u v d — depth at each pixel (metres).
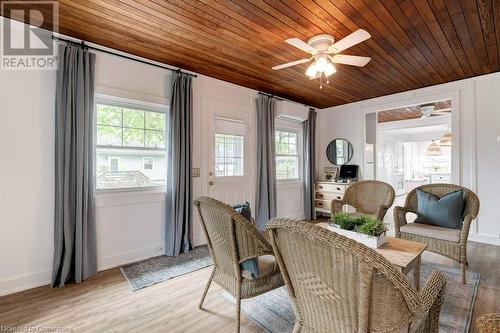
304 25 2.35
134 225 3.04
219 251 1.83
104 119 2.92
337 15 2.20
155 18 2.26
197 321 1.89
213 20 2.28
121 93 2.93
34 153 2.40
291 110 4.72
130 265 2.90
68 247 2.44
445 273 2.60
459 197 2.72
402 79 3.80
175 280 2.54
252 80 3.86
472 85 3.74
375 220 2.17
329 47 2.35
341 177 5.17
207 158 3.73
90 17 2.25
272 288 1.79
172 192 3.21
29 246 2.37
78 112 2.53
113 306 2.07
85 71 2.60
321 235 0.91
